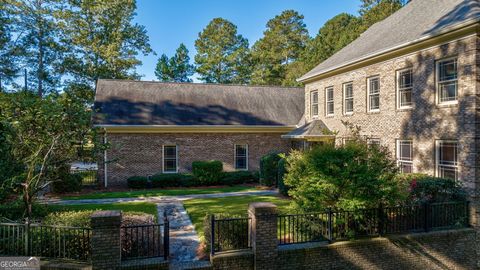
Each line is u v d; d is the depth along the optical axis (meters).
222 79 44.53
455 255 8.98
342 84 16.39
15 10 25.77
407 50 12.05
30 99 8.45
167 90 20.70
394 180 8.79
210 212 11.34
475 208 9.32
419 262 8.58
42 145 8.34
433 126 11.05
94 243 6.23
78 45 28.48
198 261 7.03
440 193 9.88
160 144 18.23
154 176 17.44
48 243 6.82
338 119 16.69
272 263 7.18
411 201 9.35
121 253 6.84
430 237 8.67
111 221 6.30
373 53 13.37
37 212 9.34
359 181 7.97
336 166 8.23
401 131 12.55
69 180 15.43
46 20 27.22
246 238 7.54
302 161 9.19
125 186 17.56
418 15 13.50
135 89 20.08
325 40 34.28
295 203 8.98
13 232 6.84
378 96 14.05
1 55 26.16
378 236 8.30
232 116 19.95
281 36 49.09
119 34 29.41
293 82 38.16
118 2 29.03
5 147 10.03
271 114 20.95
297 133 17.94
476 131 9.46
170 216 10.94
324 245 7.66
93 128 9.19
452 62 10.45
